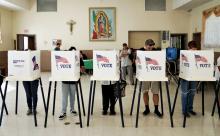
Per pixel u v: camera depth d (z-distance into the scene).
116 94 4.96
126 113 5.19
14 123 4.55
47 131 4.16
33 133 4.07
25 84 4.99
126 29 13.47
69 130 4.21
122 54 8.57
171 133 4.06
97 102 6.16
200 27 11.80
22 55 4.26
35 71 4.50
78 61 4.51
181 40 13.59
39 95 7.05
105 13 13.40
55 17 13.52
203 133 4.06
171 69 8.89
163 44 13.52
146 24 13.47
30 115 5.04
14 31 13.61
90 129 4.25
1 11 12.27
